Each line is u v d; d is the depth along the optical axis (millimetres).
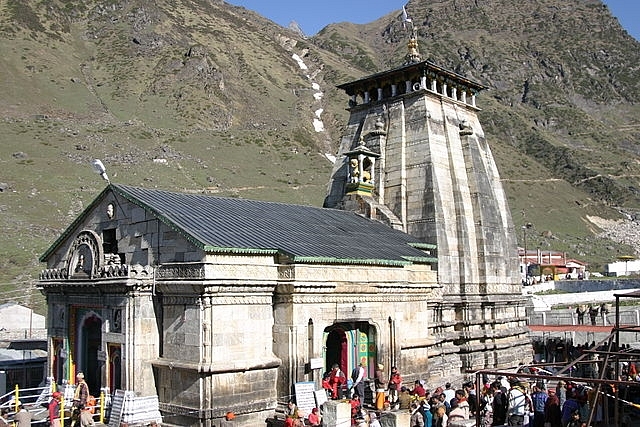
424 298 38094
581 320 57750
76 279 34031
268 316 30906
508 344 45188
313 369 31297
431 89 46375
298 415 27703
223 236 30531
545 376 23516
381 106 47656
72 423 29953
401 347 36188
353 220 42438
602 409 28203
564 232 188375
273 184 167750
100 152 160625
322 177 182750
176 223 30406
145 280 30516
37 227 105438
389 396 33656
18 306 59500
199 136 199000
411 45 48688
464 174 46125
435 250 42312
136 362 30203
